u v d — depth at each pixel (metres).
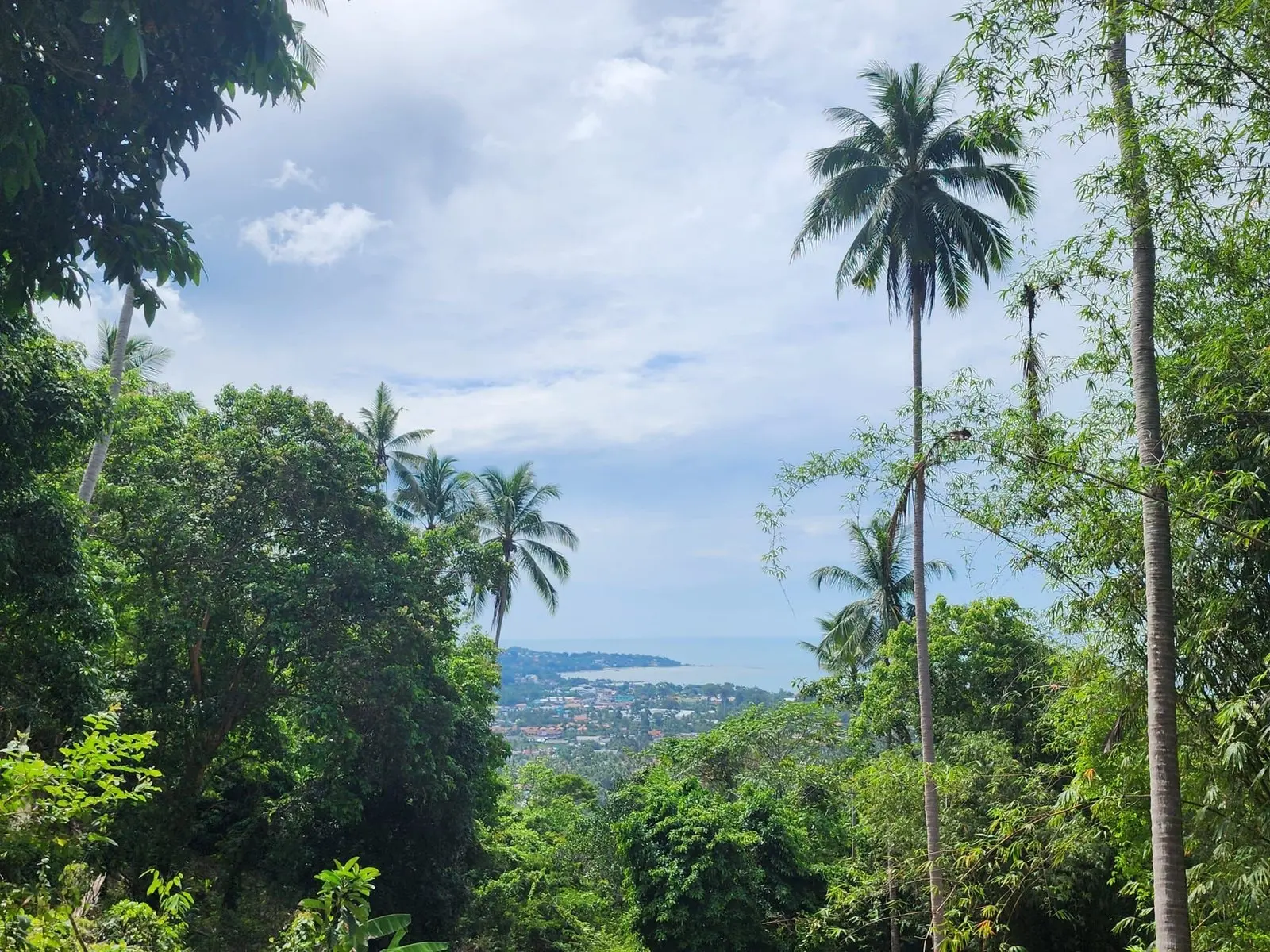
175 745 16.61
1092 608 8.44
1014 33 6.14
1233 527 6.48
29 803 5.00
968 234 14.62
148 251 5.33
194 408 21.88
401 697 17.67
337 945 6.23
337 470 18.36
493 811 23.98
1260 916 7.32
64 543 11.30
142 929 6.24
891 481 10.56
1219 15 5.47
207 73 5.20
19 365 10.47
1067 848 10.07
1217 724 7.28
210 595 16.91
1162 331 7.89
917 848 13.27
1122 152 6.30
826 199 15.86
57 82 5.07
